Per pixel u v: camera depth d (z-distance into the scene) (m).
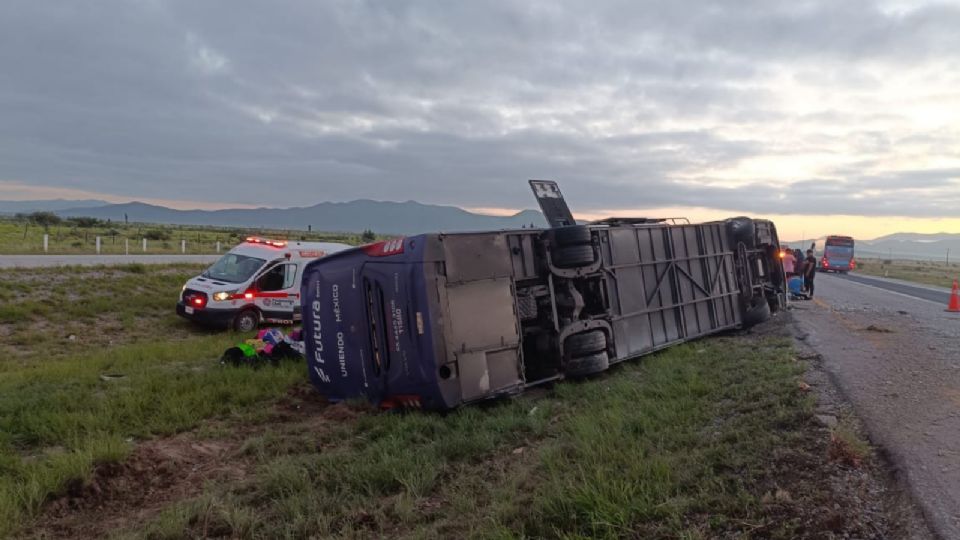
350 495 5.12
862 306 18.50
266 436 7.02
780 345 10.41
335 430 7.22
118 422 7.58
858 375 7.52
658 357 10.52
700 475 4.52
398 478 5.37
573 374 9.00
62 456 5.91
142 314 17.89
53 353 13.61
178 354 12.55
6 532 4.66
